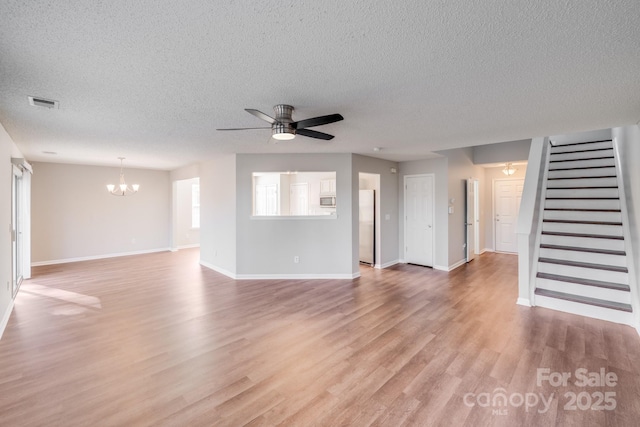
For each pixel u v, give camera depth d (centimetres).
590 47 169
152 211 819
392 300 421
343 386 229
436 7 135
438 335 312
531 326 332
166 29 151
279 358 269
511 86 227
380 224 621
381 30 153
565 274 398
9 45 165
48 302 417
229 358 269
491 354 274
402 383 232
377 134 385
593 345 288
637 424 190
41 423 191
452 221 616
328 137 334
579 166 516
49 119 309
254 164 534
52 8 132
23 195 536
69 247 692
